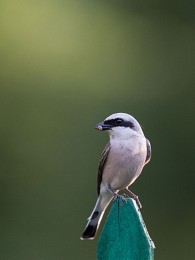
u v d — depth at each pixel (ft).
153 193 48.78
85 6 51.42
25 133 49.14
